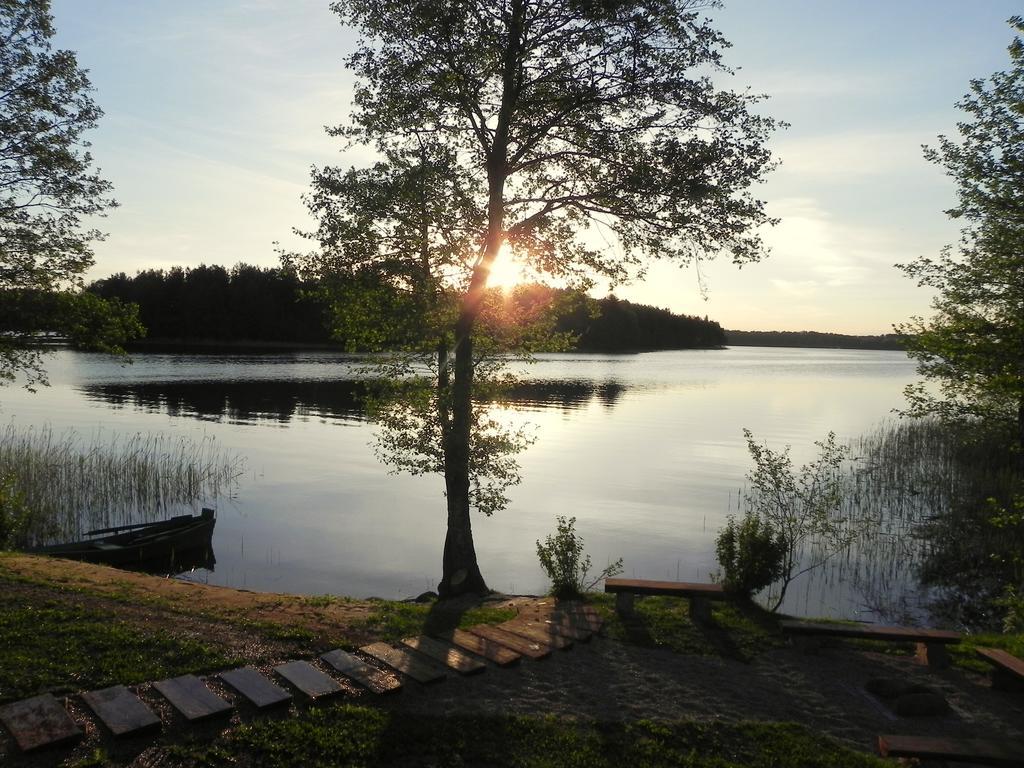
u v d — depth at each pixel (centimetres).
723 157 1029
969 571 1548
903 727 625
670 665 738
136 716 550
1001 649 789
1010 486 2098
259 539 1783
